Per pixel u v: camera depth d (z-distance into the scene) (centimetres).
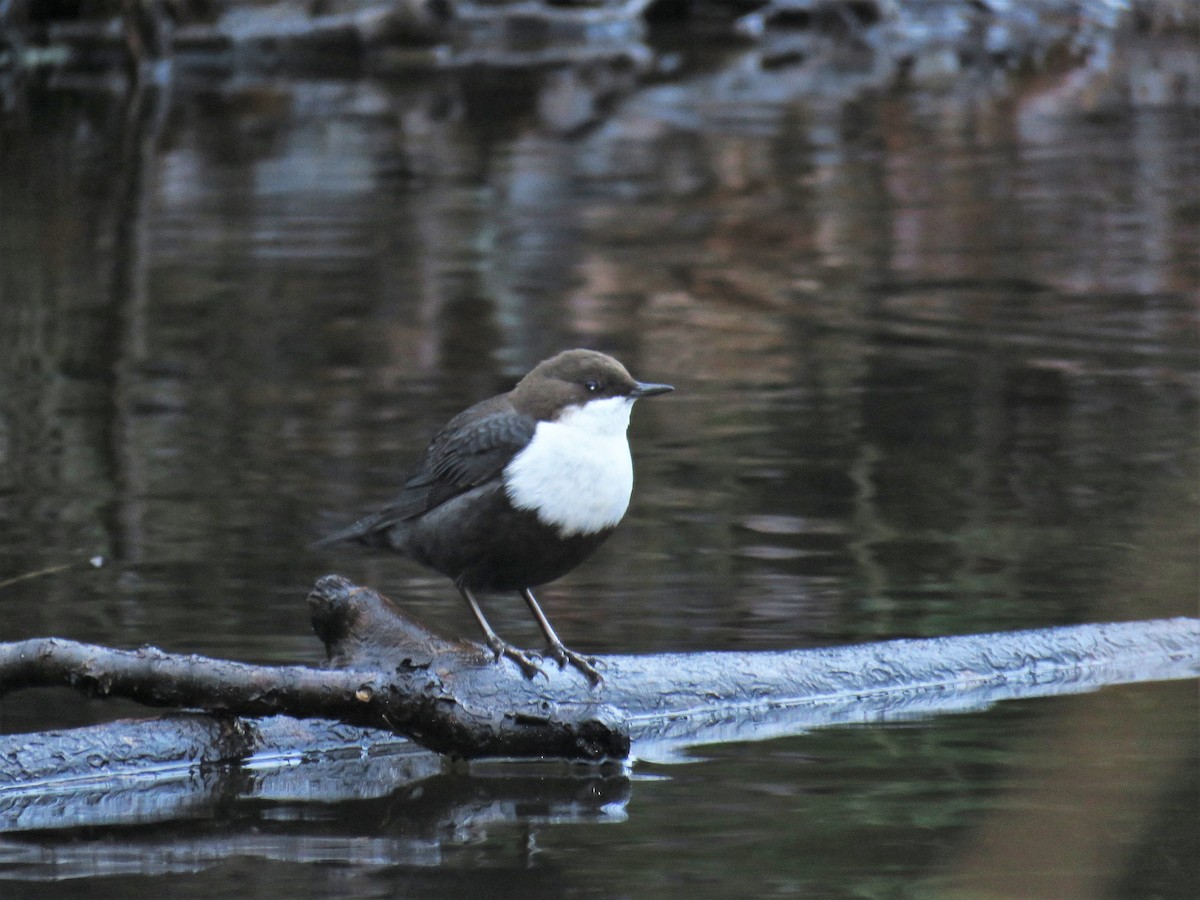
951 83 3244
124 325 1631
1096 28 3928
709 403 1355
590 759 687
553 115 2908
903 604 876
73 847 601
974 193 2227
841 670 766
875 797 636
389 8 3591
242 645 809
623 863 575
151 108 3019
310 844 603
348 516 1050
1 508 1077
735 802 636
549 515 731
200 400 1369
